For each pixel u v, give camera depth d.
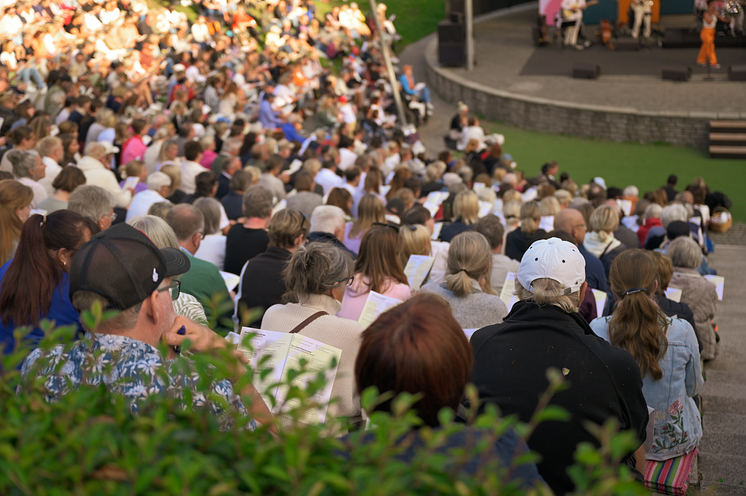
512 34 26.42
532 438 2.22
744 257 11.14
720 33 22.52
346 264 3.10
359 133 16.06
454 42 22.77
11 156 6.19
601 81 20.59
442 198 8.95
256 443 1.21
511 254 5.84
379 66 22.44
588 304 4.36
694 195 12.98
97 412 1.35
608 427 0.99
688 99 18.66
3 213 3.89
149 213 4.98
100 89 17.52
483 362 2.36
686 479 3.21
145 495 1.11
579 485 0.99
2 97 13.49
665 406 3.18
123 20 19.61
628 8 25.92
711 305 5.34
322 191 8.95
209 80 17.34
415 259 4.61
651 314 3.07
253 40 23.25
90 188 4.31
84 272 1.84
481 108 21.23
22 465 1.09
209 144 10.39
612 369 2.28
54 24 18.08
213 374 1.31
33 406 1.29
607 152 18.17
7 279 2.84
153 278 1.91
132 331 1.88
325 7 27.25
